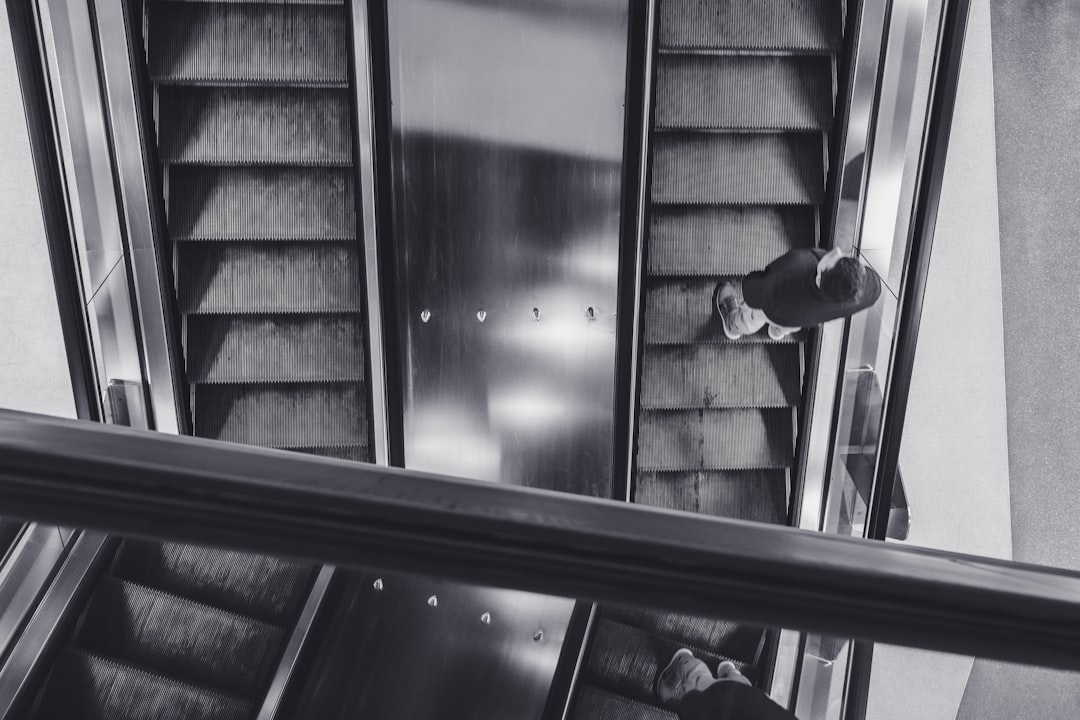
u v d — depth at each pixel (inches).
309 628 193.8
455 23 189.0
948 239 249.6
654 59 189.6
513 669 204.7
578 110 195.2
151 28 199.8
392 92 193.0
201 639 190.4
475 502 36.5
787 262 152.6
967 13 185.3
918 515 253.6
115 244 194.2
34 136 181.5
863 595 36.2
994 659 36.7
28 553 173.2
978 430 251.9
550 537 35.6
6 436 33.8
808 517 216.2
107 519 33.3
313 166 207.9
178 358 205.8
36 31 178.4
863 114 200.5
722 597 35.6
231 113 204.4
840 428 207.3
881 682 232.2
